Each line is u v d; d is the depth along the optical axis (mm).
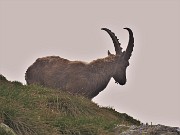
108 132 32688
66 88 47312
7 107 29125
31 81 48906
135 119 44656
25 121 29109
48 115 32469
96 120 34406
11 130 26500
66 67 47938
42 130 29172
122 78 49750
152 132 30516
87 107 38406
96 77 48156
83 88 47594
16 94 32938
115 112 43781
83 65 48156
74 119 33344
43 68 48281
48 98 37219
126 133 31188
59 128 30875
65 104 36969
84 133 31547
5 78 39062
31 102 34031
